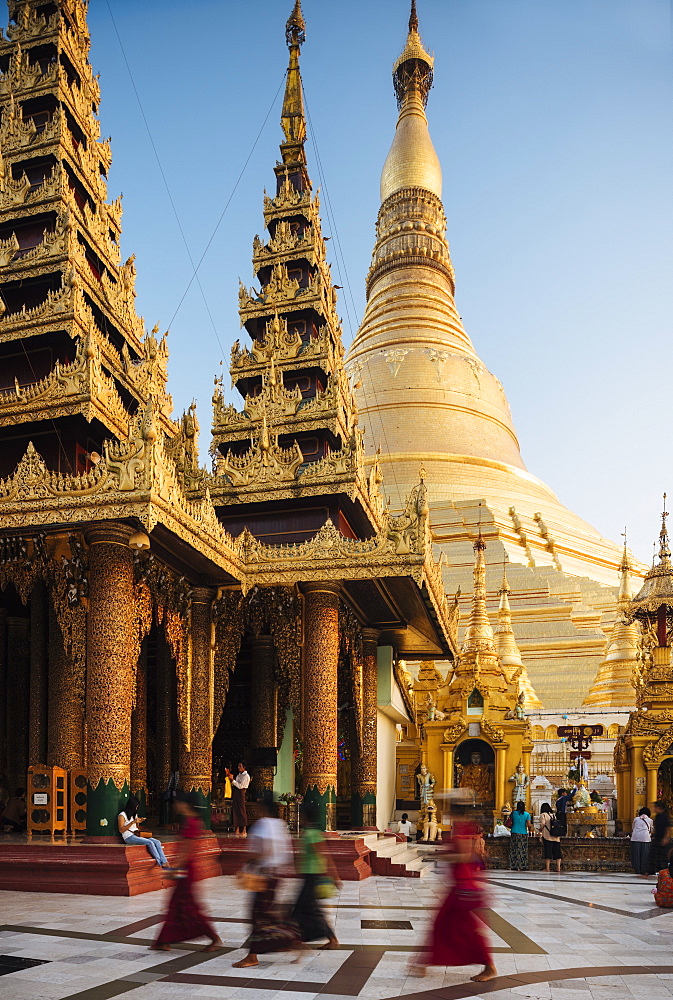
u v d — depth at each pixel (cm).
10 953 1212
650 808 3416
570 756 3884
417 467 6969
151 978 1088
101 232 2930
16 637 3006
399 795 4075
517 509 6769
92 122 3120
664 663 3750
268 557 2617
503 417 7781
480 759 4059
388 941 1369
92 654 2061
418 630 3306
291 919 1303
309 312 3328
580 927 1614
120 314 2881
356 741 3084
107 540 2086
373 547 2553
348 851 2306
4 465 2431
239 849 2314
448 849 1175
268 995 1024
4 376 2584
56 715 2319
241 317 3369
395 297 8188
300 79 3819
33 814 2123
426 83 9369
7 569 2248
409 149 8794
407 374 7475
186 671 2552
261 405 3117
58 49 3012
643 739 3506
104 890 1803
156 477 2047
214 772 3259
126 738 2062
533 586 5959
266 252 3447
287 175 3678
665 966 1252
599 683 4969
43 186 2738
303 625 2591
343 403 3117
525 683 5075
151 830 2617
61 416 2333
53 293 2533
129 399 2867
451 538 6388
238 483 2856
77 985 1042
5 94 2950
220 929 1429
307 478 2795
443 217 8738
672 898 1927
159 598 2400
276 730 3155
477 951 1130
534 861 3195
